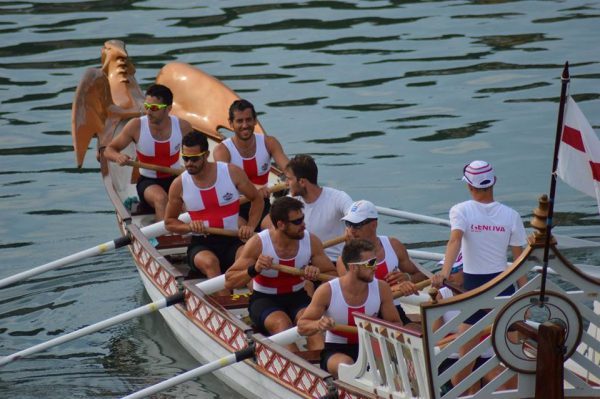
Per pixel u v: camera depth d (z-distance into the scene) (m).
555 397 27.38
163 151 43.78
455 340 27.36
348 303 29.92
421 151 58.53
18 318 43.09
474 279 31.42
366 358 28.98
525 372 27.81
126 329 42.22
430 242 48.69
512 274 27.08
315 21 81.56
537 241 26.83
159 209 43.34
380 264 32.38
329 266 33.69
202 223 37.22
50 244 49.94
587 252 46.41
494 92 66.56
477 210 31.23
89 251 40.66
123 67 52.53
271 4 86.25
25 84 69.25
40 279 46.66
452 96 66.25
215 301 36.06
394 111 64.31
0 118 64.44
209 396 36.41
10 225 52.03
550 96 65.44
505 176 54.81
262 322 33.78
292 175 35.72
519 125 61.44
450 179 54.81
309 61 72.69
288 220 32.16
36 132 62.97
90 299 44.62
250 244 33.25
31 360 39.84
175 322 39.62
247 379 34.69
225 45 76.00
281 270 33.03
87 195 55.62
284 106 65.44
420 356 27.36
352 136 60.81
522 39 76.31
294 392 31.73
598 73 68.88
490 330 29.70
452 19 81.56
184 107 52.47
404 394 28.16
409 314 36.00
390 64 72.00
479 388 30.42
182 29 79.44
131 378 38.16
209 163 37.50
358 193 53.53
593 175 28.19
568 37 76.38
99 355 40.12
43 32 78.88
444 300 26.92
